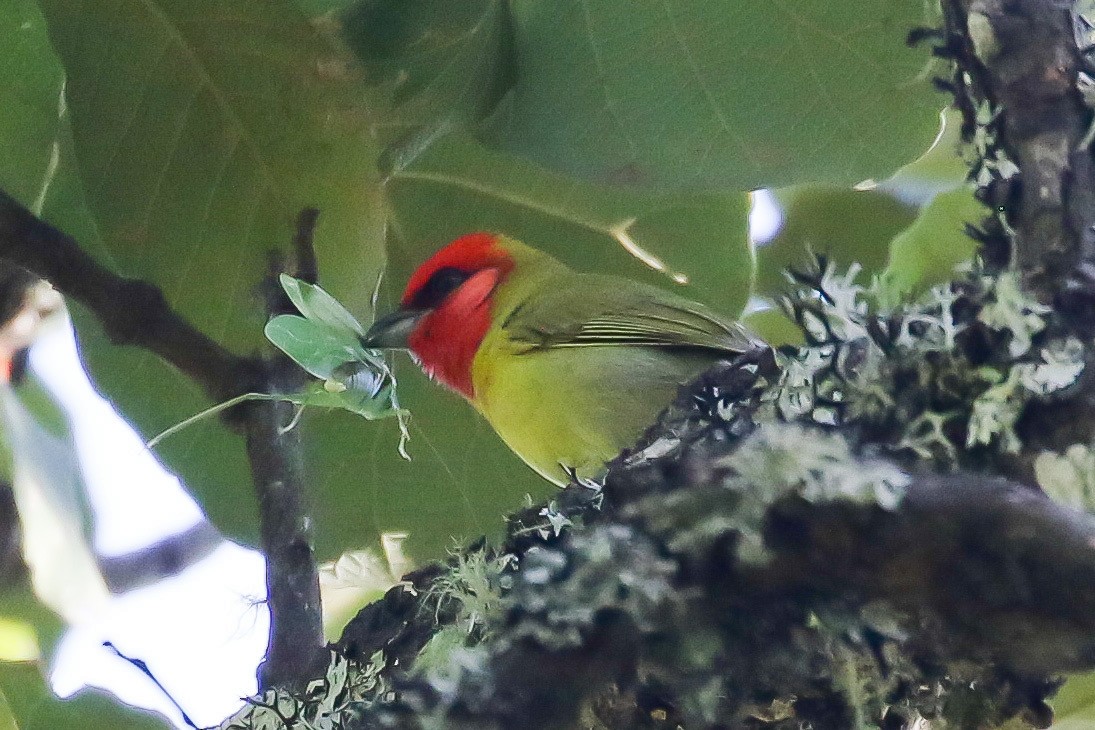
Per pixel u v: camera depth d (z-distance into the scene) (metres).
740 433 5.12
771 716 5.03
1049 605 4.43
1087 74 5.07
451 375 8.52
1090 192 4.96
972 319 4.93
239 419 6.87
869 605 4.81
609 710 5.04
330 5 7.29
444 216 8.89
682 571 4.96
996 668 4.82
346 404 5.90
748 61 7.61
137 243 7.38
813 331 5.14
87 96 7.23
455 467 8.71
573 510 5.51
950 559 4.54
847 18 7.51
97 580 9.47
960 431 4.88
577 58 7.62
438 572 5.79
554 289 8.38
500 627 5.12
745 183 7.84
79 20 7.14
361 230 7.37
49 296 8.81
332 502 8.48
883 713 4.98
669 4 7.54
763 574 4.87
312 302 6.04
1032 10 5.11
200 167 7.34
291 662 6.10
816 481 4.75
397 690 5.16
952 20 5.26
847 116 7.70
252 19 7.20
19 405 9.47
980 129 5.13
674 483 5.10
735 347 7.93
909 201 9.97
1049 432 4.81
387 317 8.66
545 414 8.07
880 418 4.94
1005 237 5.06
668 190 7.85
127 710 7.85
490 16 7.51
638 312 8.11
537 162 7.78
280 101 7.31
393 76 7.55
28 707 7.97
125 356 7.81
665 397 7.90
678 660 4.99
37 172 7.30
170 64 7.23
